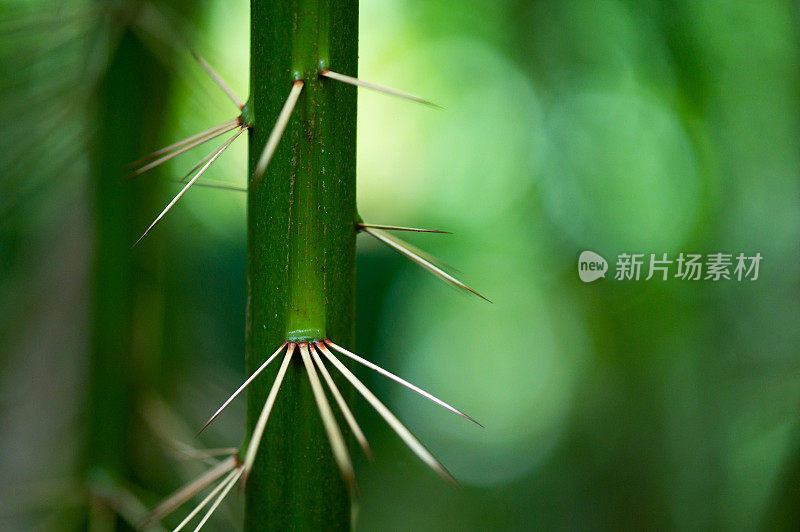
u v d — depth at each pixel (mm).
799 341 1049
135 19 704
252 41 530
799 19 1057
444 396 1813
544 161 1550
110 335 732
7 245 840
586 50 1401
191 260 981
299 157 524
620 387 1317
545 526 1521
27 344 872
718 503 1125
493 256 1770
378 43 1746
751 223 1116
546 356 1717
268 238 527
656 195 1315
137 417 749
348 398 539
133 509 725
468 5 1643
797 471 964
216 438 877
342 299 532
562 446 1578
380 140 1773
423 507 1596
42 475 842
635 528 1278
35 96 760
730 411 1128
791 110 1077
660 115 1285
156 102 738
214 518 795
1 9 728
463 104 1748
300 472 535
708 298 1165
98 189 725
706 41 1141
